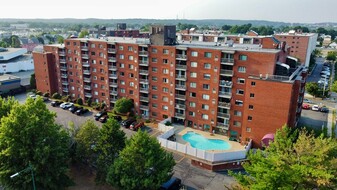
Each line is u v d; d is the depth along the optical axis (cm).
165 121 6600
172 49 6256
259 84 5150
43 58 8575
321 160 2462
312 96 9512
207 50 5841
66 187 4022
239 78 5656
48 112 4156
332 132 6103
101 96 7906
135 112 7312
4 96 8838
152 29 6619
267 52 5312
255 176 2470
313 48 17538
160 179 3534
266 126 5256
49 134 3906
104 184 4247
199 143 5728
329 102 8831
